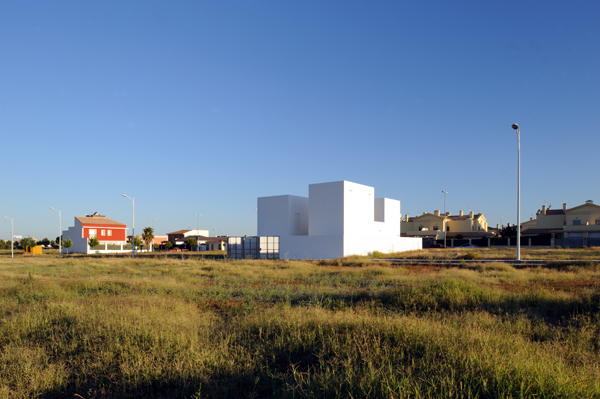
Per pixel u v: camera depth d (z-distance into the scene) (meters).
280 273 22.67
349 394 4.29
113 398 4.98
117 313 8.44
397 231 55.06
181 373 5.24
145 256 56.09
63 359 6.19
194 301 12.45
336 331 6.93
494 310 9.73
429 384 4.46
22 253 74.69
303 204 47.59
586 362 5.49
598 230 65.12
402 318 7.89
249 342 6.76
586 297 10.02
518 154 29.78
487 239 69.69
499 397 4.05
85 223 78.56
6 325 7.93
